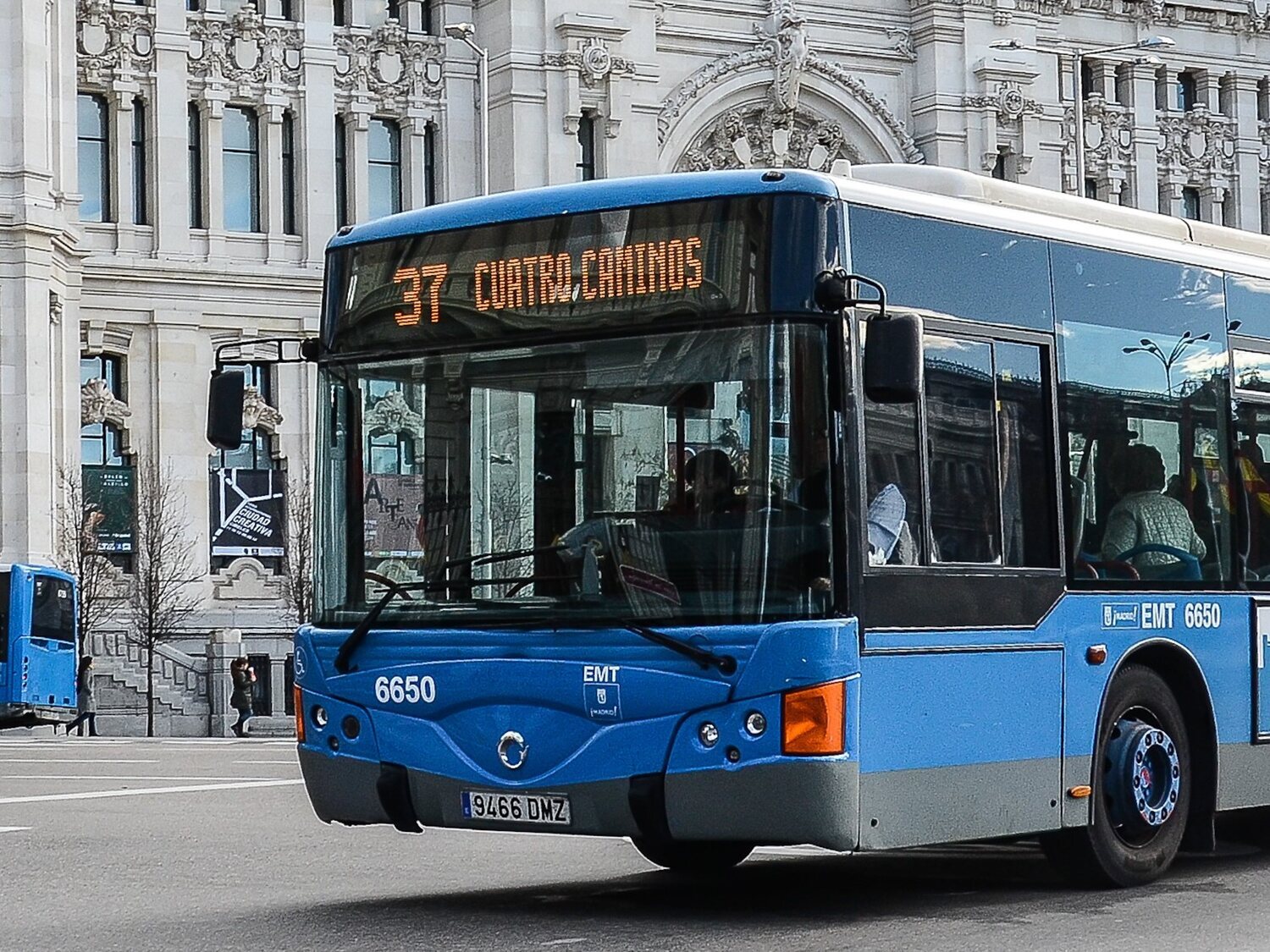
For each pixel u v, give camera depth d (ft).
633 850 67.62
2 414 210.18
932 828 48.98
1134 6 316.40
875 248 48.91
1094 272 55.06
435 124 270.87
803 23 287.28
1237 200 324.80
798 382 46.88
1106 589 54.08
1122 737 54.60
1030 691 51.75
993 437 51.39
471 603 49.44
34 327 212.02
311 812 84.89
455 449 50.29
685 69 282.97
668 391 47.91
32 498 210.18
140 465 248.73
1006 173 303.48
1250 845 67.21
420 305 51.11
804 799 46.06
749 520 46.80
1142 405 55.98
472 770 48.98
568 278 49.34
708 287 47.80
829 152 292.20
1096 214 58.18
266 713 249.75
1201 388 58.03
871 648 47.37
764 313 47.19
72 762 127.85
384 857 66.23
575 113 270.46
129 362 250.16
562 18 269.64
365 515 51.31
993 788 50.65
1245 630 58.29
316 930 48.16
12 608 187.83
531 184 268.82
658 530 47.62
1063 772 52.75
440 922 49.19
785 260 47.26
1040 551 52.39
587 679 47.73
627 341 48.47
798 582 46.52
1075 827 53.36
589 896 54.08
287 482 256.52
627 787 47.26
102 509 245.24
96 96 250.98
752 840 47.01
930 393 49.83
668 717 46.98
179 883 58.80
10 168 211.41
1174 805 55.98
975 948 44.27
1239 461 58.85
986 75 297.94
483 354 50.16
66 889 57.47
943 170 54.95
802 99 289.53
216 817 82.28
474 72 272.10
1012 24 302.86
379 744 50.29
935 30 296.51
